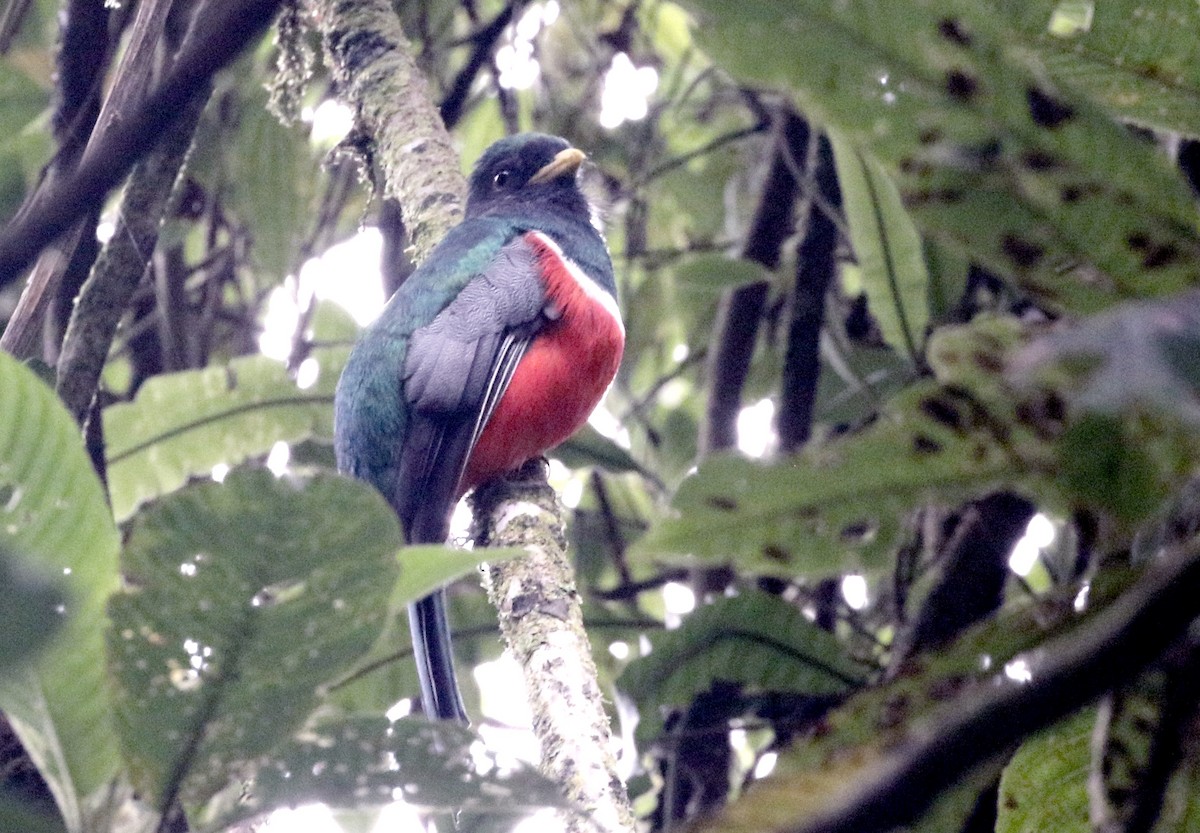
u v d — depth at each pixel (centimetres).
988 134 263
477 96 1230
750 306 1014
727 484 287
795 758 298
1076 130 262
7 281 235
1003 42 262
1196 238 259
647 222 1229
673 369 1209
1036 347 161
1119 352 152
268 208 1022
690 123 1224
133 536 265
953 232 268
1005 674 274
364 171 942
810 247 999
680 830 202
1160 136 397
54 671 270
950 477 265
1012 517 757
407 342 918
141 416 891
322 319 1091
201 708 278
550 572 624
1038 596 327
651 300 1189
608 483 1127
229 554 266
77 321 664
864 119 268
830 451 275
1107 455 241
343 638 278
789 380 972
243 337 1111
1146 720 303
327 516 264
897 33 261
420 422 888
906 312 866
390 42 935
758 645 760
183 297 1038
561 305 915
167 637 273
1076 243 262
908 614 795
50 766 280
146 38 570
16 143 712
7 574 172
